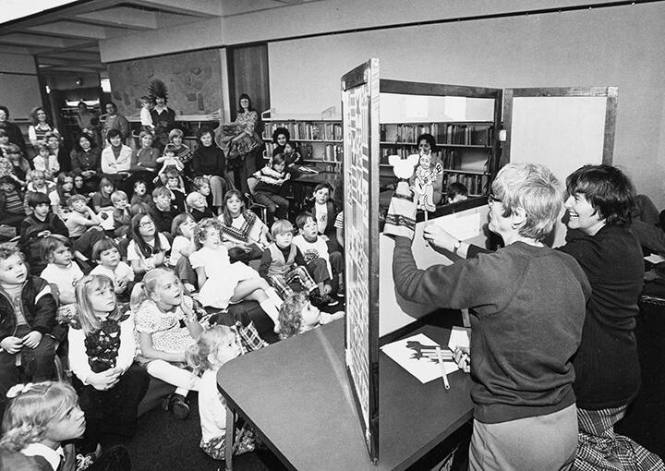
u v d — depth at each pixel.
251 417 1.40
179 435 2.45
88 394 2.38
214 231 3.46
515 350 1.17
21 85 12.58
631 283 1.61
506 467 1.24
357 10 6.91
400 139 6.43
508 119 2.40
